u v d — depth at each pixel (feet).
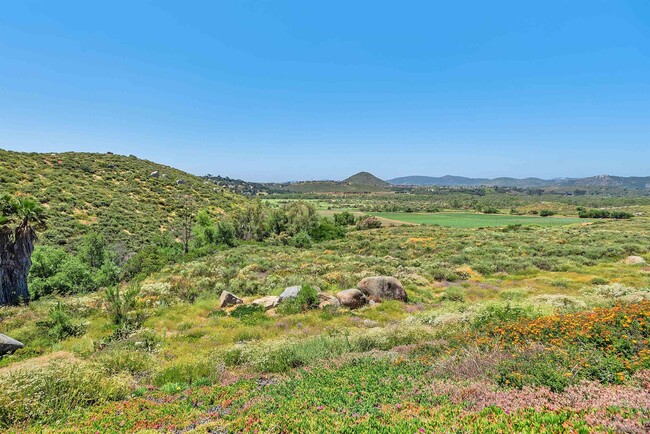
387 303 61.77
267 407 22.20
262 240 217.36
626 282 70.03
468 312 45.78
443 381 22.11
